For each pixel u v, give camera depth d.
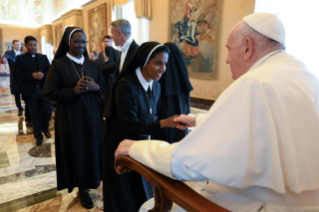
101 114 2.34
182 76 1.99
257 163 0.76
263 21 0.95
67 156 2.13
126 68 1.52
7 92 9.35
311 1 3.59
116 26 3.12
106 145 1.62
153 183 0.94
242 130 0.76
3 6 17.17
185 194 0.85
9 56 5.55
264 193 0.87
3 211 2.06
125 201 1.58
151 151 0.97
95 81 2.29
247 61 1.00
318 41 3.58
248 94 0.79
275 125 0.78
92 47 10.56
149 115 1.59
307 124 0.82
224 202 0.93
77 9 11.17
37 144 3.71
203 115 1.31
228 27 5.05
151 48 1.41
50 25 16.25
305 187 0.81
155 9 6.79
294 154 0.79
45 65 3.80
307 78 0.92
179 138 2.10
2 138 4.04
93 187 2.18
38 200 2.25
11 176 2.71
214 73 5.46
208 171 0.77
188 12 5.83
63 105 2.11
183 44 6.12
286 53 0.98
